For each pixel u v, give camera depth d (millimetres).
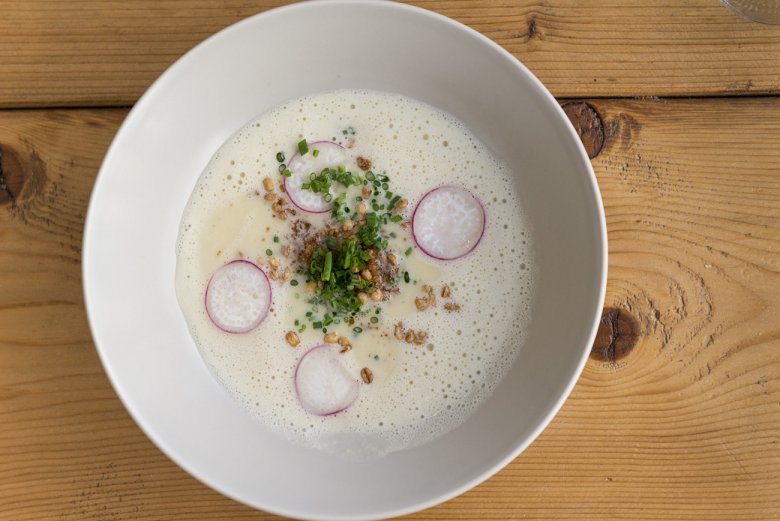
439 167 402
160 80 368
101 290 367
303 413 394
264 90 396
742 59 409
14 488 400
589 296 368
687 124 409
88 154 404
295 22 373
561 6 409
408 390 395
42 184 403
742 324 405
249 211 401
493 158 403
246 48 377
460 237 400
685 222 406
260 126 403
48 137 404
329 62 392
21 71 405
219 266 399
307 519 360
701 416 405
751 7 409
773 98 409
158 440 369
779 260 405
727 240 406
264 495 373
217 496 402
